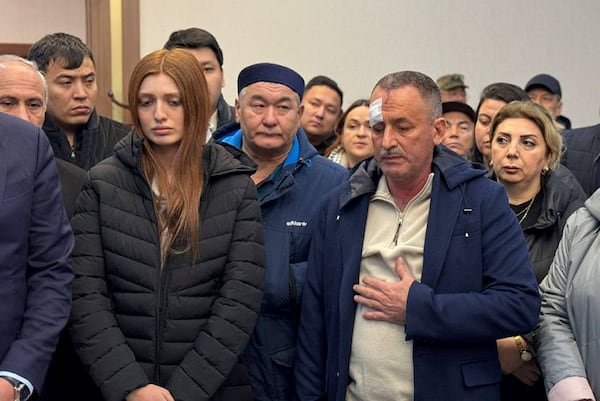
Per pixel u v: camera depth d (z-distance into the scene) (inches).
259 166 101.9
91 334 83.0
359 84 210.2
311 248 92.9
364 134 141.3
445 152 88.5
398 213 87.6
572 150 135.8
